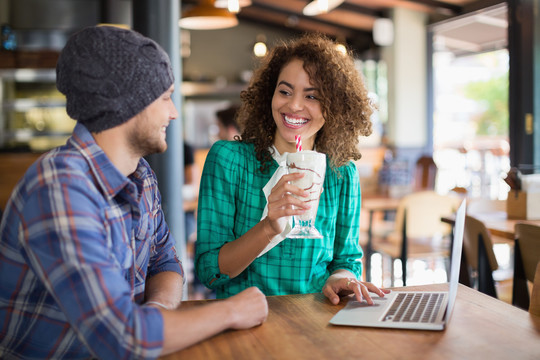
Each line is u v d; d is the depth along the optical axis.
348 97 1.72
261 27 11.48
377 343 1.11
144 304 1.27
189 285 4.61
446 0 7.59
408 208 3.82
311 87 1.67
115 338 1.00
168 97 1.18
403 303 1.35
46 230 1.01
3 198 4.80
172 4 3.25
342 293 1.45
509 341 1.12
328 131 1.73
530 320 1.24
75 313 1.00
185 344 1.06
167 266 1.50
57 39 6.28
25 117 6.61
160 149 1.19
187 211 4.28
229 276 1.58
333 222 1.75
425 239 4.30
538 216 3.05
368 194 4.55
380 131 9.36
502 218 3.09
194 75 10.97
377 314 1.28
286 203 1.36
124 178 1.14
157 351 1.02
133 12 3.27
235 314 1.17
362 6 8.77
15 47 6.07
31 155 4.89
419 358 1.04
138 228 1.31
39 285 1.08
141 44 1.12
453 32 8.52
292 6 9.63
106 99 1.09
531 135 5.39
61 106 6.22
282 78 1.69
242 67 11.48
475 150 8.71
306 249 1.67
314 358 1.05
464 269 2.83
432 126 8.81
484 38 8.13
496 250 5.75
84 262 1.00
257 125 1.76
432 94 8.77
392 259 4.10
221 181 1.69
